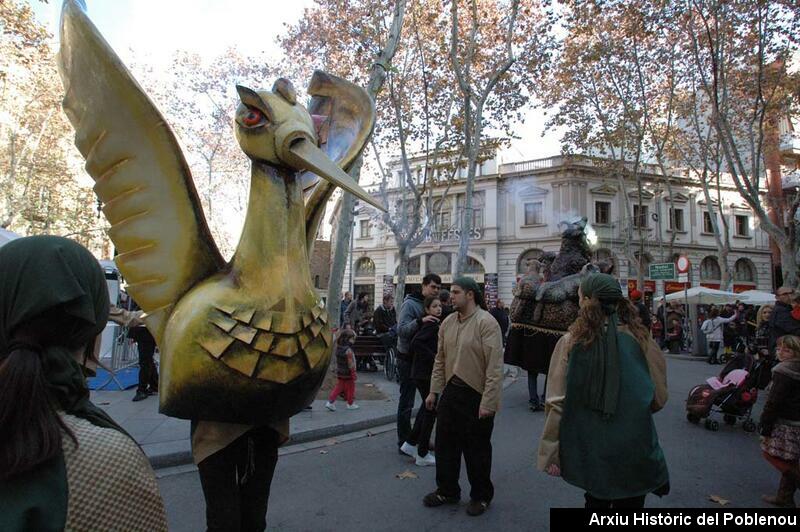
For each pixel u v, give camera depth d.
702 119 24.08
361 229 35.75
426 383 4.73
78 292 0.96
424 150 17.89
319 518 3.56
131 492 0.88
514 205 30.30
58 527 0.78
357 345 10.57
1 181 24.02
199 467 1.96
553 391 2.59
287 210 1.93
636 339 2.55
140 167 1.92
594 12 14.15
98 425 0.95
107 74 1.76
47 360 0.91
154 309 2.00
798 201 14.04
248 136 1.87
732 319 14.72
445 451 3.76
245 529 2.12
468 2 13.22
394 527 3.40
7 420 0.80
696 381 9.86
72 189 27.77
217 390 1.77
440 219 32.03
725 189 30.52
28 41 12.68
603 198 28.89
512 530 3.35
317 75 2.49
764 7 13.27
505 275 30.06
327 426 5.87
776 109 15.52
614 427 2.38
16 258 0.95
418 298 5.30
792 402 3.72
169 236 1.96
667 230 29.73
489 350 3.53
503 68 11.84
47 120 22.53
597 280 2.58
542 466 2.55
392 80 14.86
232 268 1.92
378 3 13.56
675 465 4.73
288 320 1.83
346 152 2.27
